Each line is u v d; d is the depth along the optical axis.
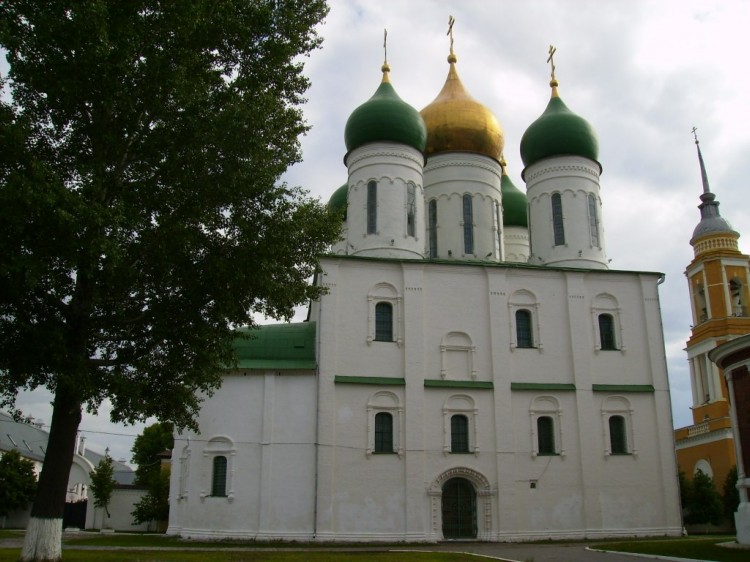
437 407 35.16
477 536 34.16
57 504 19.09
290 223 20.91
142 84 19.45
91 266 17.33
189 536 32.84
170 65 19.70
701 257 55.44
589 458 35.84
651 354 38.12
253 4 21.30
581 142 42.56
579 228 41.41
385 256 38.97
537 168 43.19
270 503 32.78
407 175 40.72
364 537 32.75
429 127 44.34
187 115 20.16
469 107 44.44
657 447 36.72
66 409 19.64
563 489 35.22
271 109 20.64
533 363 36.88
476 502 34.69
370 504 33.28
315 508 32.59
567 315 37.94
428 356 35.94
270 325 36.78
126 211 18.78
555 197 42.31
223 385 34.44
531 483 35.00
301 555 24.31
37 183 16.23
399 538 32.94
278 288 20.81
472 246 42.19
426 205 43.66
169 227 19.22
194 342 20.52
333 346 34.94
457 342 36.47
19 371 18.77
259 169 20.19
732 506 43.00
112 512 52.78
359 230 40.03
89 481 58.59
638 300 38.94
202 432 33.94
